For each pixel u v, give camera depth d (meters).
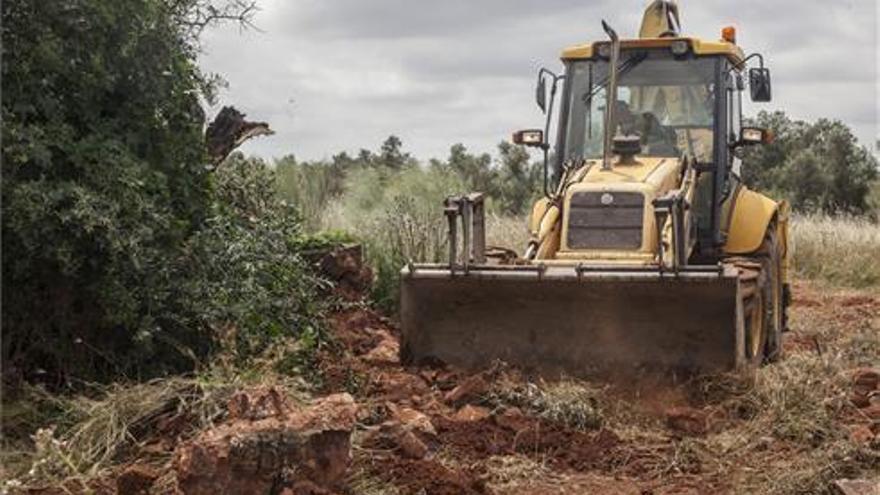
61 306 7.80
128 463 6.60
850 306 15.91
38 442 6.52
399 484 6.32
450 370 8.86
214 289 8.00
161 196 8.08
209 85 8.88
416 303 9.11
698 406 8.32
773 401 7.75
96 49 7.91
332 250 11.05
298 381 7.52
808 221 23.75
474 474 6.67
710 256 10.33
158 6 8.21
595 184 9.58
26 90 7.65
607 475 6.97
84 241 7.54
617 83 10.54
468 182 19.09
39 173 7.63
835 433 7.30
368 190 15.93
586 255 9.35
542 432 7.50
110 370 7.90
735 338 8.48
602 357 8.73
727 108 10.54
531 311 8.87
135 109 8.19
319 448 5.80
